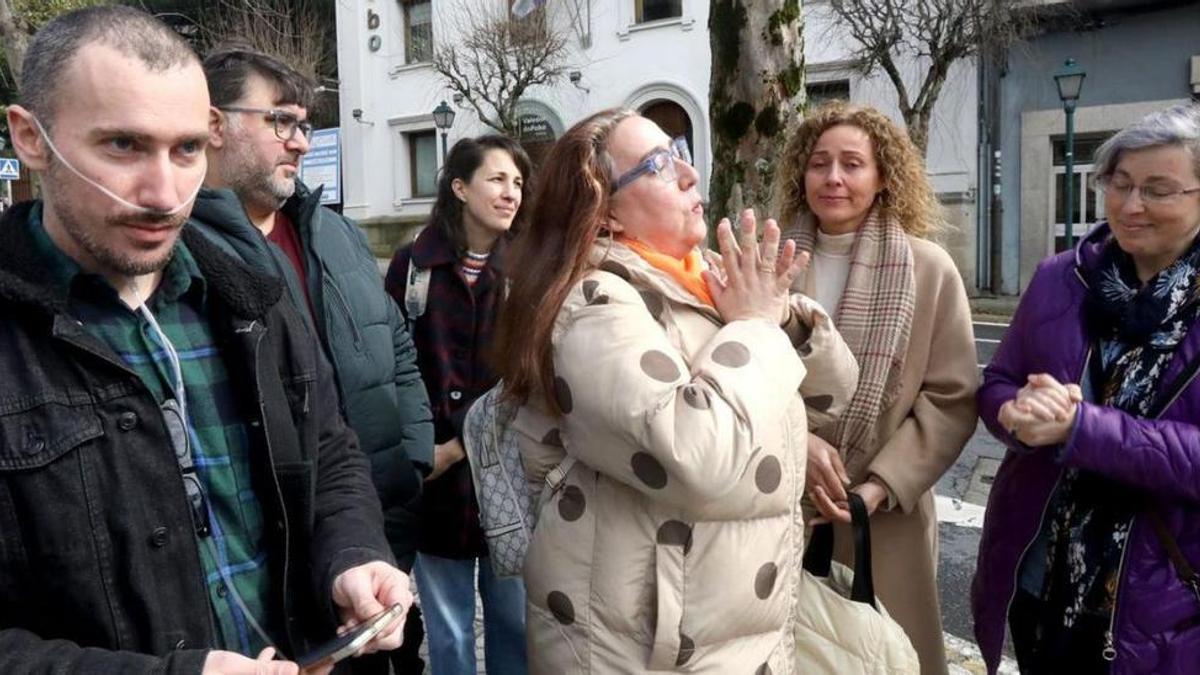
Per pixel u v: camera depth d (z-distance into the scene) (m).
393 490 2.38
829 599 2.06
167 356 1.44
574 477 1.75
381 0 20.44
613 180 1.78
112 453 1.29
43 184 1.29
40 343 1.27
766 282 1.78
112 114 1.24
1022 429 1.97
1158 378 1.94
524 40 17.31
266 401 1.51
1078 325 2.10
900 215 2.55
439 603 2.87
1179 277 1.95
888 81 14.88
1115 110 14.16
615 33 17.61
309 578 1.57
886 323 2.38
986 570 2.29
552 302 1.69
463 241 2.90
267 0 19.44
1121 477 1.90
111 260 1.30
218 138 2.23
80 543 1.24
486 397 1.96
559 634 1.75
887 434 2.44
